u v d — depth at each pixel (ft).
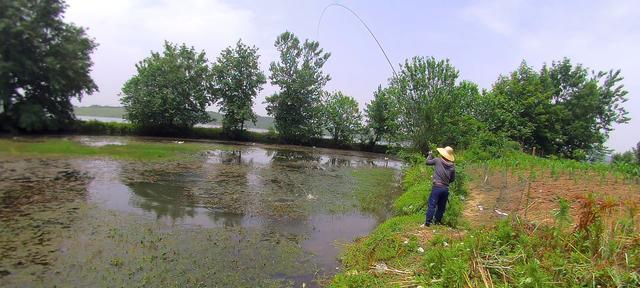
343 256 27.91
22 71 110.63
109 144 102.42
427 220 31.17
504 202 37.68
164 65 146.10
